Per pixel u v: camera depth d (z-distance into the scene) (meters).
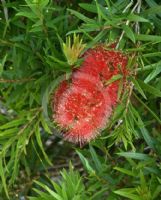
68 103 0.56
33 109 0.64
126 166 0.67
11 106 0.68
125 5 0.62
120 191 0.60
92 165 0.69
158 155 0.64
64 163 0.84
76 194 0.59
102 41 0.60
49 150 0.84
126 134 0.60
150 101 0.71
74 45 0.54
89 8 0.60
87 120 0.56
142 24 0.64
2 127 0.63
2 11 0.70
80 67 0.56
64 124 0.57
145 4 0.67
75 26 0.64
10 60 0.68
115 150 0.71
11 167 0.70
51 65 0.58
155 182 0.63
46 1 0.57
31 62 0.65
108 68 0.55
